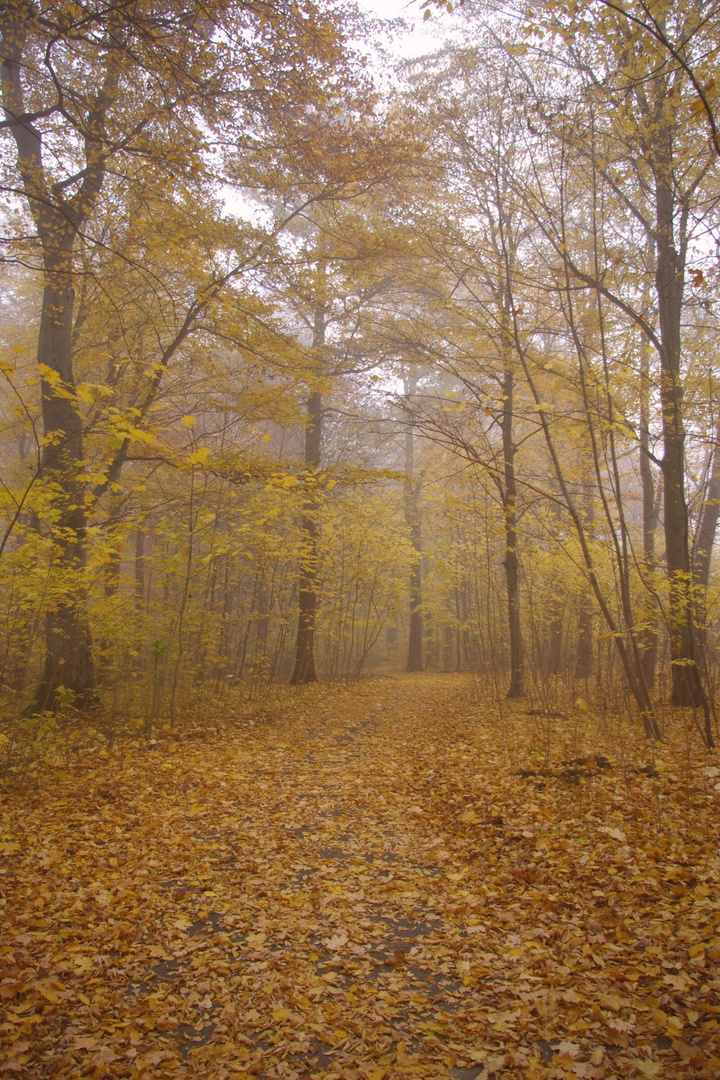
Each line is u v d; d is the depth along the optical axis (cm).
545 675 943
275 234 959
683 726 789
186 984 295
